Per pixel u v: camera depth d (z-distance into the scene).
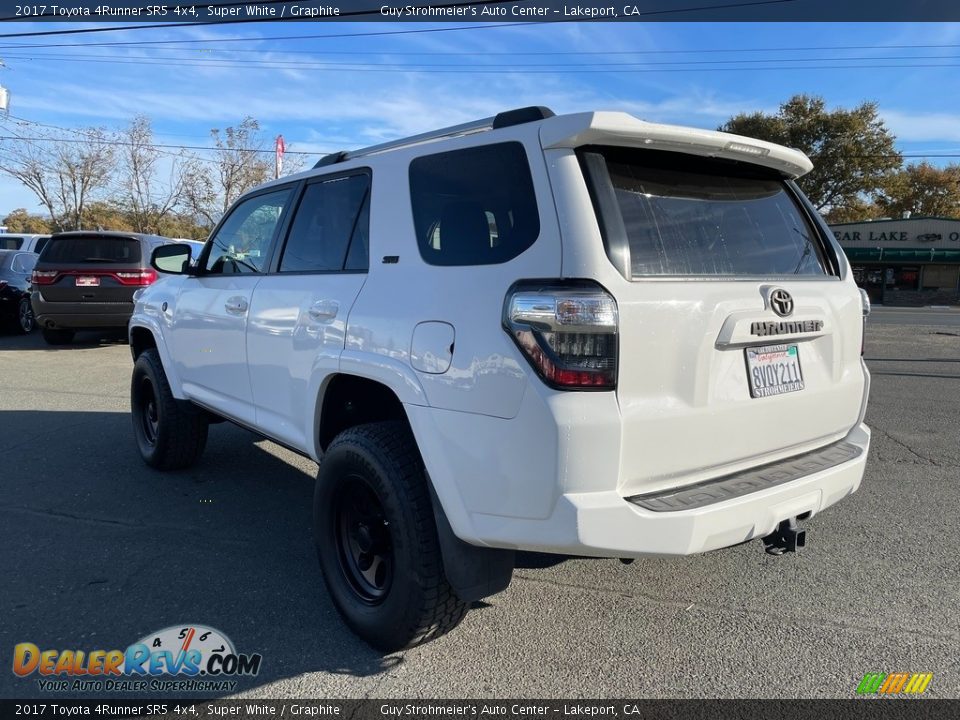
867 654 2.81
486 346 2.27
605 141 2.33
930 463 5.41
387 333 2.65
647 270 2.30
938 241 43.12
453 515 2.39
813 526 4.13
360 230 3.06
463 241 2.53
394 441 2.66
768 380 2.61
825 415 2.90
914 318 24.75
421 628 2.61
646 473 2.25
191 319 4.34
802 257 2.95
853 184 45.88
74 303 10.72
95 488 4.76
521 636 2.94
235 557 3.70
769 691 2.58
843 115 45.38
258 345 3.60
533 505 2.18
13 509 4.36
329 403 3.13
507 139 2.46
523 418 2.17
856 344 3.08
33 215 56.75
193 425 4.86
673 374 2.28
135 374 5.23
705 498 2.34
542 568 3.60
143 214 47.84
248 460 5.44
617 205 2.31
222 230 4.29
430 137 2.99
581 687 2.60
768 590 3.35
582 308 2.12
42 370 9.34
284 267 3.58
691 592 3.33
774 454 2.71
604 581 3.45
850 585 3.39
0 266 12.93
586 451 2.12
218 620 3.05
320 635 2.94
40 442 5.86
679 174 2.59
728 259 2.59
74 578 3.43
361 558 2.94
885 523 4.17
